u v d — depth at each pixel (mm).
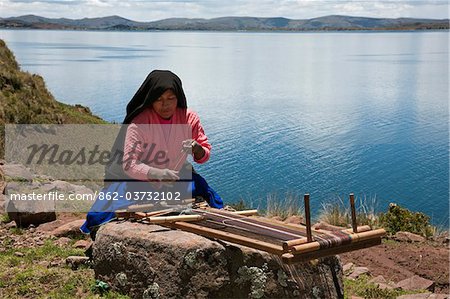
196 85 144625
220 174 42562
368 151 58438
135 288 5723
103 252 5973
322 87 143625
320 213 15469
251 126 74375
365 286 7793
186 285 5418
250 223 5789
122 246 5797
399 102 110312
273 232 5449
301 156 53312
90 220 6648
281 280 5707
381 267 10125
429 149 60844
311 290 5922
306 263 5953
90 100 89062
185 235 5633
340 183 42062
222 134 66812
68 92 104500
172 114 6535
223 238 5457
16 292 5973
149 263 5602
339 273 6266
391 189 41344
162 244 5547
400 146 62406
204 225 5777
